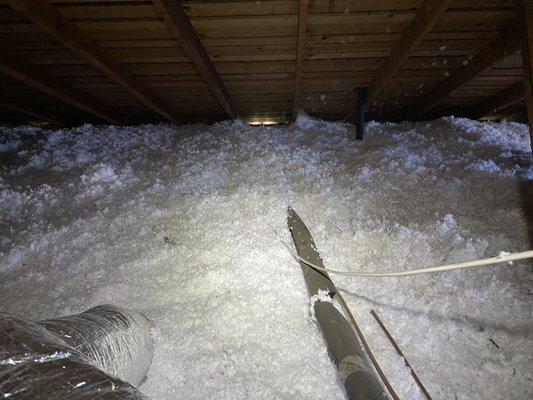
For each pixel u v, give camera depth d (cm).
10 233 264
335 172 317
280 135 393
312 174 313
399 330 188
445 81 346
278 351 180
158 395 163
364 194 281
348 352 157
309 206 272
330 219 259
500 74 328
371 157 333
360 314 196
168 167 335
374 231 242
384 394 138
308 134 396
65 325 131
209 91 369
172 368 172
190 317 197
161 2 210
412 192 279
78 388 73
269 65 315
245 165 330
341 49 292
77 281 223
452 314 192
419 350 179
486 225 241
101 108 401
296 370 171
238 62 309
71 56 296
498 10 243
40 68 315
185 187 303
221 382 167
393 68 292
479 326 186
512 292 198
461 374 168
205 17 248
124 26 254
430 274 212
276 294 208
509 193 264
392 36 274
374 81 338
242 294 209
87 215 276
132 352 146
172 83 348
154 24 252
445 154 337
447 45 285
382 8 241
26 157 382
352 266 224
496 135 379
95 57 273
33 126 471
